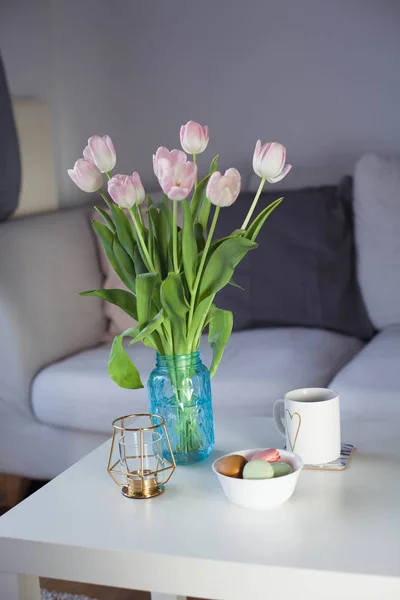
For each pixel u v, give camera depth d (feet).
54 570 3.66
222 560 3.37
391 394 6.02
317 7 9.09
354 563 3.27
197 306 4.39
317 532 3.57
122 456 4.18
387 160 8.02
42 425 7.29
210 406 4.56
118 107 9.96
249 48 9.39
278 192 8.17
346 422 5.08
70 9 9.97
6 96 8.38
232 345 7.38
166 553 3.46
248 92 9.46
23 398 7.27
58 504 4.09
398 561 3.27
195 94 9.67
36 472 7.40
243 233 4.42
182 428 4.44
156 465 4.16
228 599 3.38
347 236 8.03
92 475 4.48
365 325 7.93
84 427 7.04
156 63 9.77
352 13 8.98
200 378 4.47
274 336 7.56
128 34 9.81
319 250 7.90
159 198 8.64
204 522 3.76
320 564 3.28
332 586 3.22
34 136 9.40
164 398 4.44
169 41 9.68
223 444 4.79
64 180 10.19
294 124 9.36
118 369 4.35
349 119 9.16
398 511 3.74
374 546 3.41
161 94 9.80
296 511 3.81
